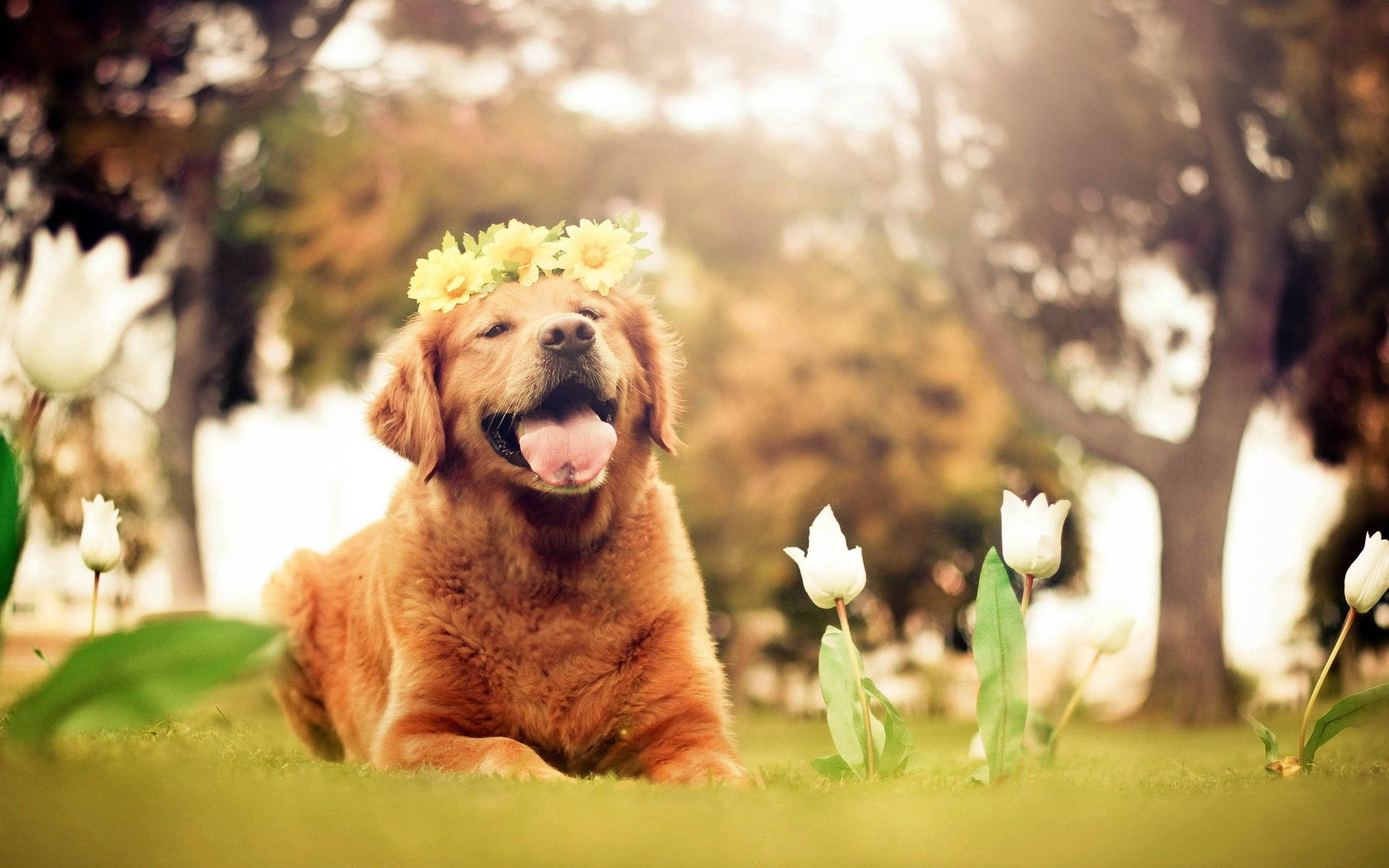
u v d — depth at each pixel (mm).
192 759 2971
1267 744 3715
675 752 3648
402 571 3926
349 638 4609
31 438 2236
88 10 16031
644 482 4023
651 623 3822
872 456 21141
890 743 3293
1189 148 16141
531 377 3758
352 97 17250
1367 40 14094
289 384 19266
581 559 3791
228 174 17578
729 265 18219
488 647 3768
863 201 17406
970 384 21469
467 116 17344
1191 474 16203
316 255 16734
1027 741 5121
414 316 4332
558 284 4207
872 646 21969
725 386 20578
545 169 16859
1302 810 2135
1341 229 15078
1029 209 17000
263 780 2471
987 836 1815
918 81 16594
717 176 17172
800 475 20641
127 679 1896
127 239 17109
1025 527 3039
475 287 4141
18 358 2191
